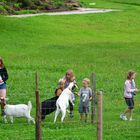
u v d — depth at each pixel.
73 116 23.06
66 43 51.75
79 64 40.06
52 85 30.97
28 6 77.00
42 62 40.34
